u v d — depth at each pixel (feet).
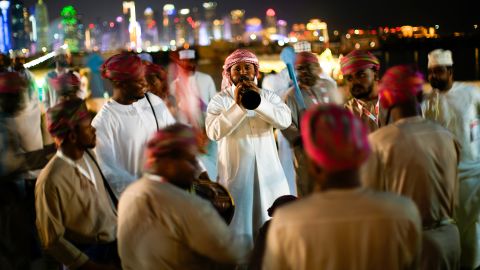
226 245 10.13
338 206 8.52
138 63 15.10
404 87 11.80
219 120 16.47
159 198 10.02
